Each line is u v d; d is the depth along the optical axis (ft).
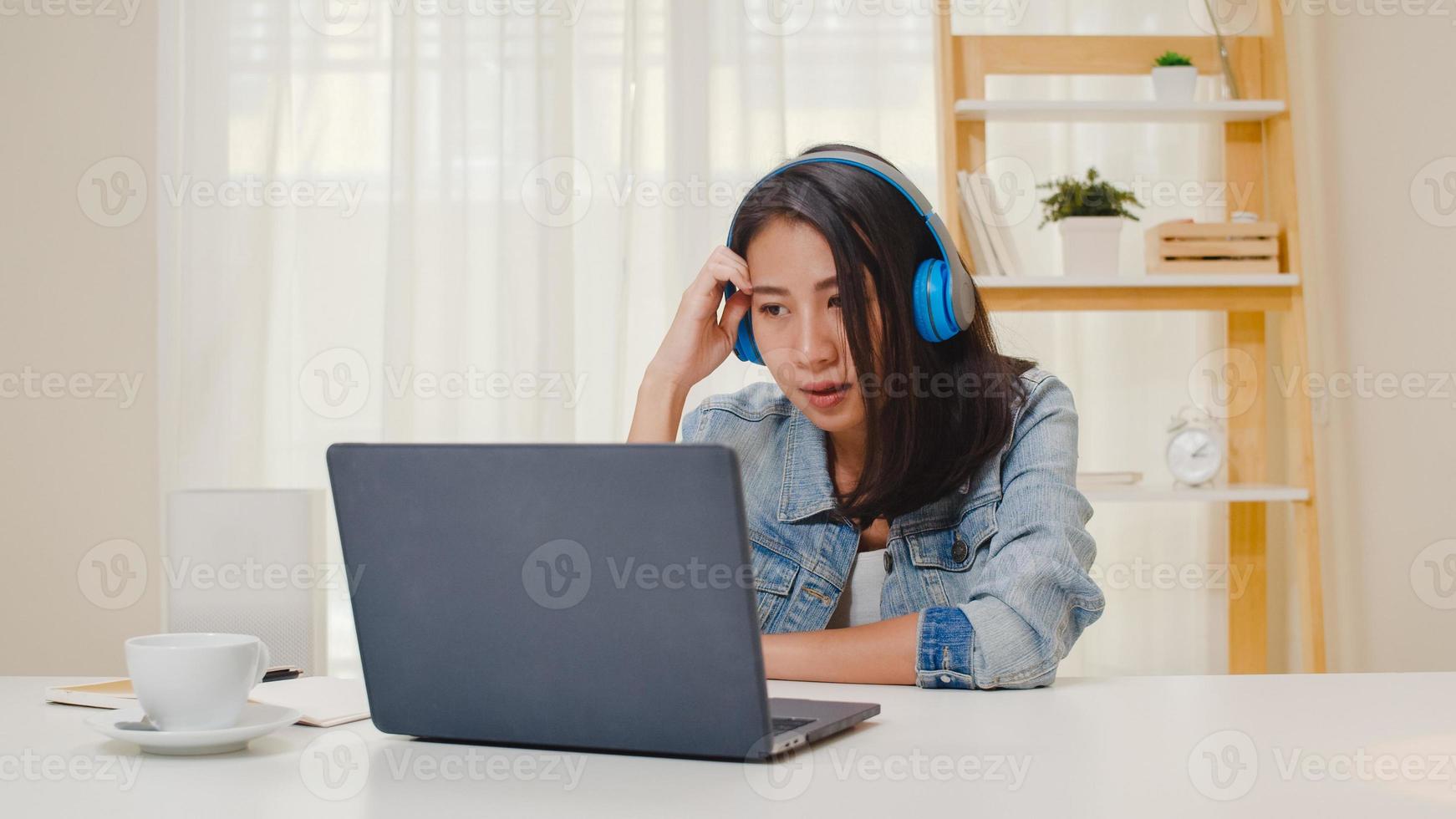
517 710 2.64
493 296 9.57
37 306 9.85
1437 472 7.84
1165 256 8.57
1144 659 9.62
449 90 9.57
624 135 9.70
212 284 9.70
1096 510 9.70
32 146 9.86
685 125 9.54
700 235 9.52
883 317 4.31
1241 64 8.95
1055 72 8.89
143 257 9.86
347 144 9.83
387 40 9.86
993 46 8.87
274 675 4.00
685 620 2.46
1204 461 8.82
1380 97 8.45
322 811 2.17
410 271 9.50
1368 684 3.59
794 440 4.89
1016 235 9.64
